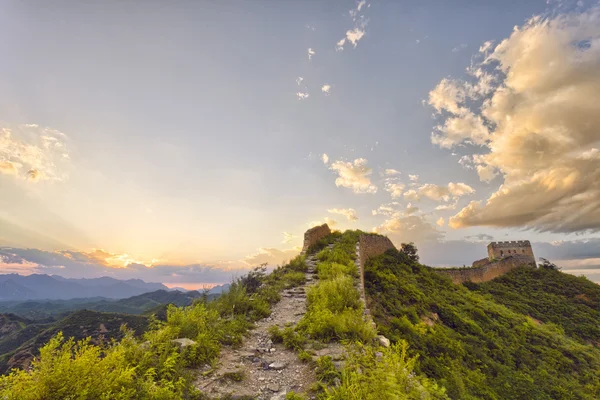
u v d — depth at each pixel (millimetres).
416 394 4047
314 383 5098
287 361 6410
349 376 4820
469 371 15578
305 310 10234
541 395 16719
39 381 3652
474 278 46688
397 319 16797
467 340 19750
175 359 5262
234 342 7207
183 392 4621
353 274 14695
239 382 5406
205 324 7434
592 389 18672
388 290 20781
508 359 19453
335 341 7191
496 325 24469
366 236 27984
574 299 42812
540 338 24953
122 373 4152
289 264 17297
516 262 59250
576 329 33844
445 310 22953
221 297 10367
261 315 9789
